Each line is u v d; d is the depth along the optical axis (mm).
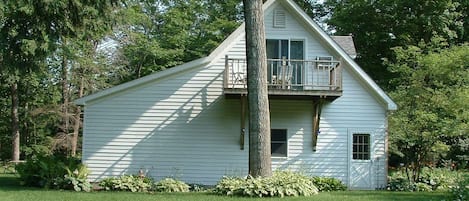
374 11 29969
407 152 20031
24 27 16609
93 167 18031
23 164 16594
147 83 18359
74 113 29719
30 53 16719
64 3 15539
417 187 17406
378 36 29734
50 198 12516
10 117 34469
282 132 18547
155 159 18188
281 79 17766
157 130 18281
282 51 18781
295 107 18594
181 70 18391
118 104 18281
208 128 18359
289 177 14484
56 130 34438
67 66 28859
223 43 18484
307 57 18703
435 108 18141
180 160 18234
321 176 18344
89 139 18109
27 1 15375
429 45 20422
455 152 24672
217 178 18234
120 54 30047
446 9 27578
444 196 13742
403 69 18750
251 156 14398
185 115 18359
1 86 30328
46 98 33188
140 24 33312
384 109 18781
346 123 18656
